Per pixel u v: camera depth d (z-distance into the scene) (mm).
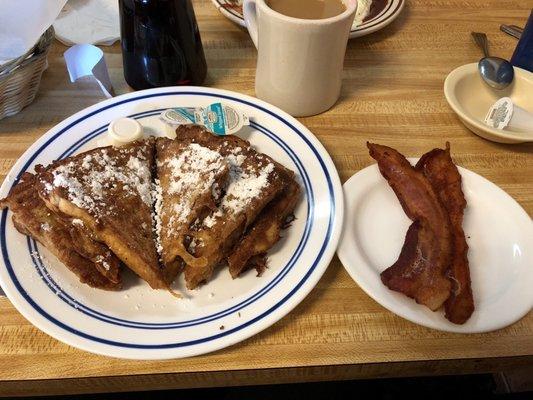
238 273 603
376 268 631
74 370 543
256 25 810
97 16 982
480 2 1108
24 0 764
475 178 720
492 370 596
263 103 800
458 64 958
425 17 1062
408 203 668
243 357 562
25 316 548
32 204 629
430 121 852
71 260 590
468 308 568
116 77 899
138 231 618
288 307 567
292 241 646
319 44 728
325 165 714
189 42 810
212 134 732
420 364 577
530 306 583
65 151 729
